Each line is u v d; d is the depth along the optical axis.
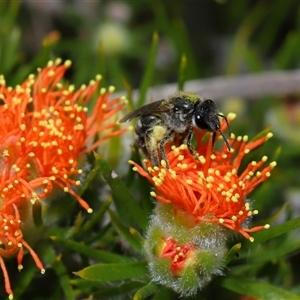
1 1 0.23
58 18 0.25
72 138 0.18
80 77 0.23
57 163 0.18
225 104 0.24
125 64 0.25
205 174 0.18
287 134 0.23
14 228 0.17
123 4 0.25
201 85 0.22
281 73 0.22
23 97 0.18
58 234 0.18
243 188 0.17
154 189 0.18
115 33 0.24
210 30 0.26
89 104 0.20
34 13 0.25
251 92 0.22
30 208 0.18
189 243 0.18
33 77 0.19
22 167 0.18
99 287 0.18
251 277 0.18
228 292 0.18
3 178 0.17
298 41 0.23
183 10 0.26
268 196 0.22
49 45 0.20
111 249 0.19
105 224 0.19
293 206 0.22
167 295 0.18
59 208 0.18
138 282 0.18
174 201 0.17
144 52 0.25
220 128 0.18
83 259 0.18
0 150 0.18
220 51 0.26
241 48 0.24
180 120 0.19
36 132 0.18
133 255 0.18
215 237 0.18
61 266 0.18
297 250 0.19
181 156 0.18
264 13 0.25
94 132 0.18
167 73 0.25
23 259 0.18
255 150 0.18
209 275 0.18
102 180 0.19
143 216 0.18
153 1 0.24
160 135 0.19
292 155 0.22
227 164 0.18
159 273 0.18
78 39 0.24
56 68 0.19
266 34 0.24
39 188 0.18
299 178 0.22
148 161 0.18
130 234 0.18
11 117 0.18
